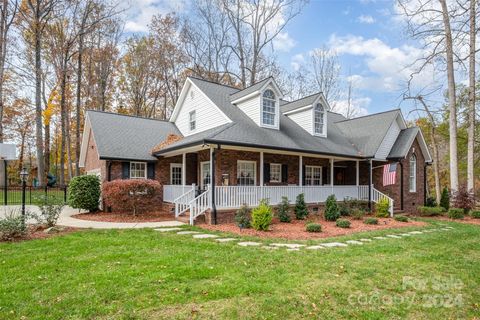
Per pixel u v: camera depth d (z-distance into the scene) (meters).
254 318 3.79
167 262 5.87
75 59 26.92
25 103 29.03
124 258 6.16
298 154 14.12
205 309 3.97
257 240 8.38
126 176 14.48
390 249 7.57
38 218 9.86
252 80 27.48
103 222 11.29
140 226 10.35
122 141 15.21
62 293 4.39
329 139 17.50
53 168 35.81
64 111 24.20
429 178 30.64
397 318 4.00
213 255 6.50
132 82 30.69
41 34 22.67
